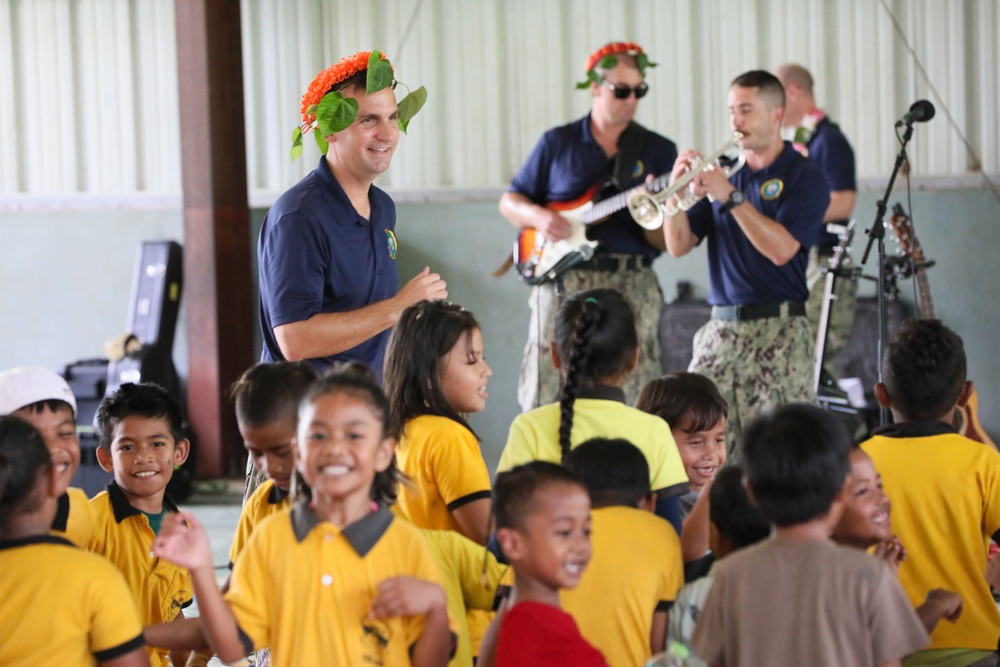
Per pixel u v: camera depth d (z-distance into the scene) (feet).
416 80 31.71
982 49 29.37
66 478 10.75
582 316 10.84
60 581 8.41
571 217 21.52
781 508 8.67
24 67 33.06
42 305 33.27
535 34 31.22
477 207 31.58
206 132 29.27
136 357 30.14
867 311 28.43
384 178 31.99
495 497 8.82
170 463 11.75
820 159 25.95
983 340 29.55
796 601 8.46
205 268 29.40
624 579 9.37
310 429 8.61
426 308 11.28
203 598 8.46
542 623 8.57
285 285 13.30
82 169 33.09
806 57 30.12
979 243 29.48
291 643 8.70
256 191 32.04
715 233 19.03
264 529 8.94
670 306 29.43
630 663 9.35
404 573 8.83
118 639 8.52
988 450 11.01
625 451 9.82
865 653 8.41
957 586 10.81
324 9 31.81
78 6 32.78
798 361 18.69
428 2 31.50
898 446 11.10
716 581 8.79
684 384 12.12
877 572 8.50
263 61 32.01
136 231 32.91
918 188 29.73
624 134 21.44
